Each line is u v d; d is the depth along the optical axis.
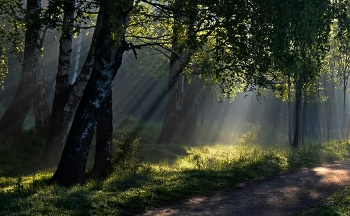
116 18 12.73
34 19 14.40
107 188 11.27
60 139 19.12
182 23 14.03
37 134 22.83
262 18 13.31
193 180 12.97
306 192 12.26
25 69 21.77
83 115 12.91
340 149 23.91
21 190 11.54
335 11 14.87
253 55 14.02
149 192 10.90
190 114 28.52
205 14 12.97
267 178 14.48
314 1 13.65
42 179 14.01
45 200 9.43
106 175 15.13
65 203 9.27
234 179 13.80
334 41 33.16
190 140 28.45
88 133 12.98
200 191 11.92
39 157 20.33
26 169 18.42
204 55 16.39
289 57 13.68
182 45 15.29
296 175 15.23
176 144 25.33
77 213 8.77
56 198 9.52
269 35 13.29
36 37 16.58
